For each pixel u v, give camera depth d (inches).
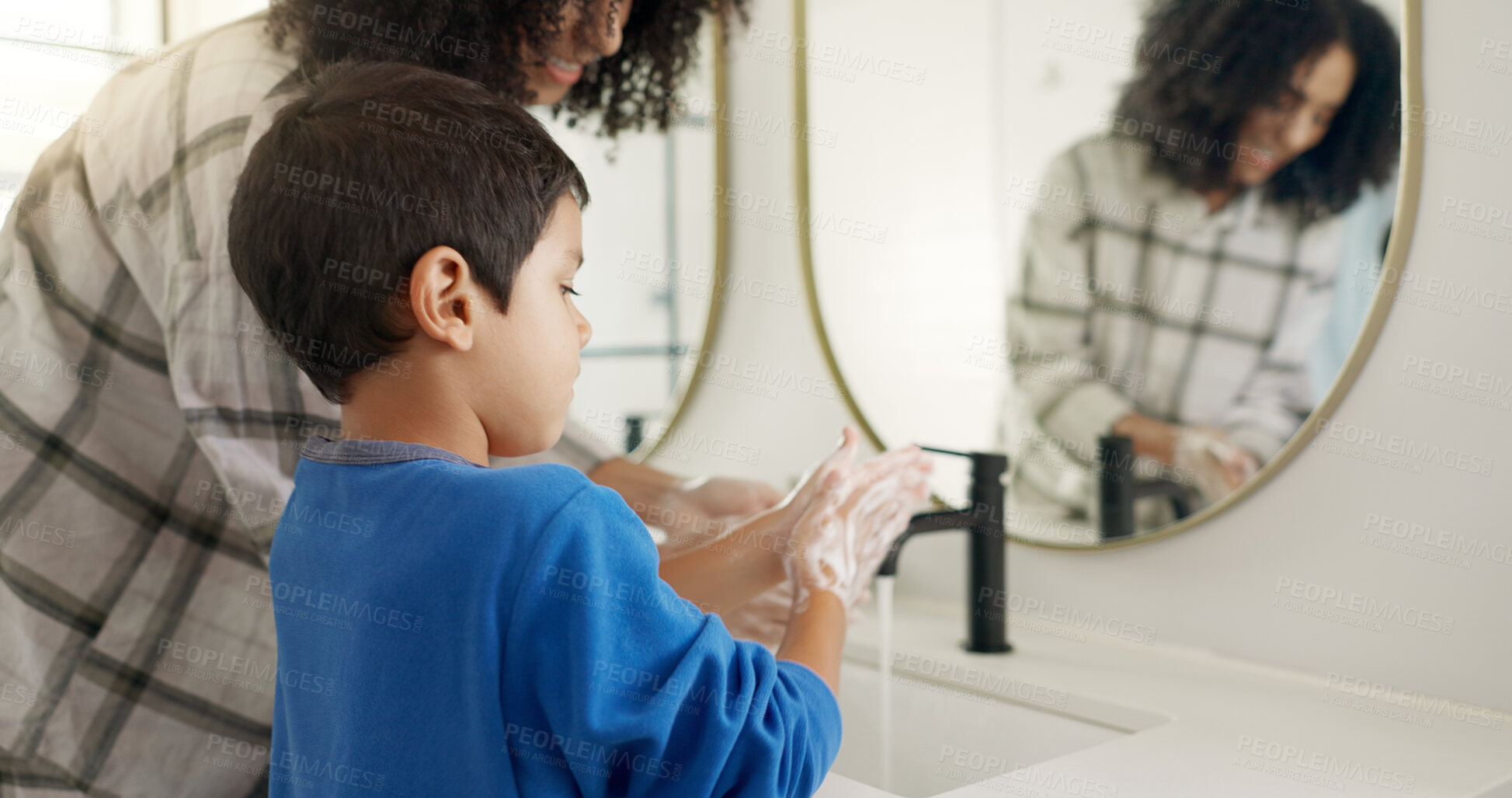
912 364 45.0
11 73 63.5
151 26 70.6
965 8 41.9
